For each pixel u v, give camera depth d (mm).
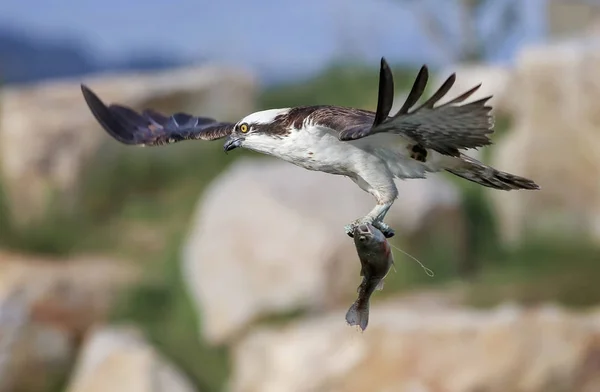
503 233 18750
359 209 16703
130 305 18219
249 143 7102
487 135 5777
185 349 16922
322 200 16828
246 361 15258
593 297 16250
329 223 16375
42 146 23328
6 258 19938
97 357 16375
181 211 22906
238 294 16516
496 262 18219
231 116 25344
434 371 13609
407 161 6773
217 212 17406
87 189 23453
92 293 18281
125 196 23641
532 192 18922
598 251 18172
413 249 17000
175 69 26578
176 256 18672
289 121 6973
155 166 24078
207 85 24969
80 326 18016
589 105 18984
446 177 19562
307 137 6844
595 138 18859
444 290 16547
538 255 18328
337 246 16188
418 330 13867
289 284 16188
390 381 13680
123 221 23016
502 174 6934
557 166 19141
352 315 6379
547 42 21047
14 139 23469
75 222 22938
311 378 13938
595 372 13594
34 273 18422
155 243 21875
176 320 17484
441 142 5941
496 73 21250
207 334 16844
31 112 23625
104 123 8461
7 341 17172
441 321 14039
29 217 22906
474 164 6832
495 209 18953
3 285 17844
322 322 14695
